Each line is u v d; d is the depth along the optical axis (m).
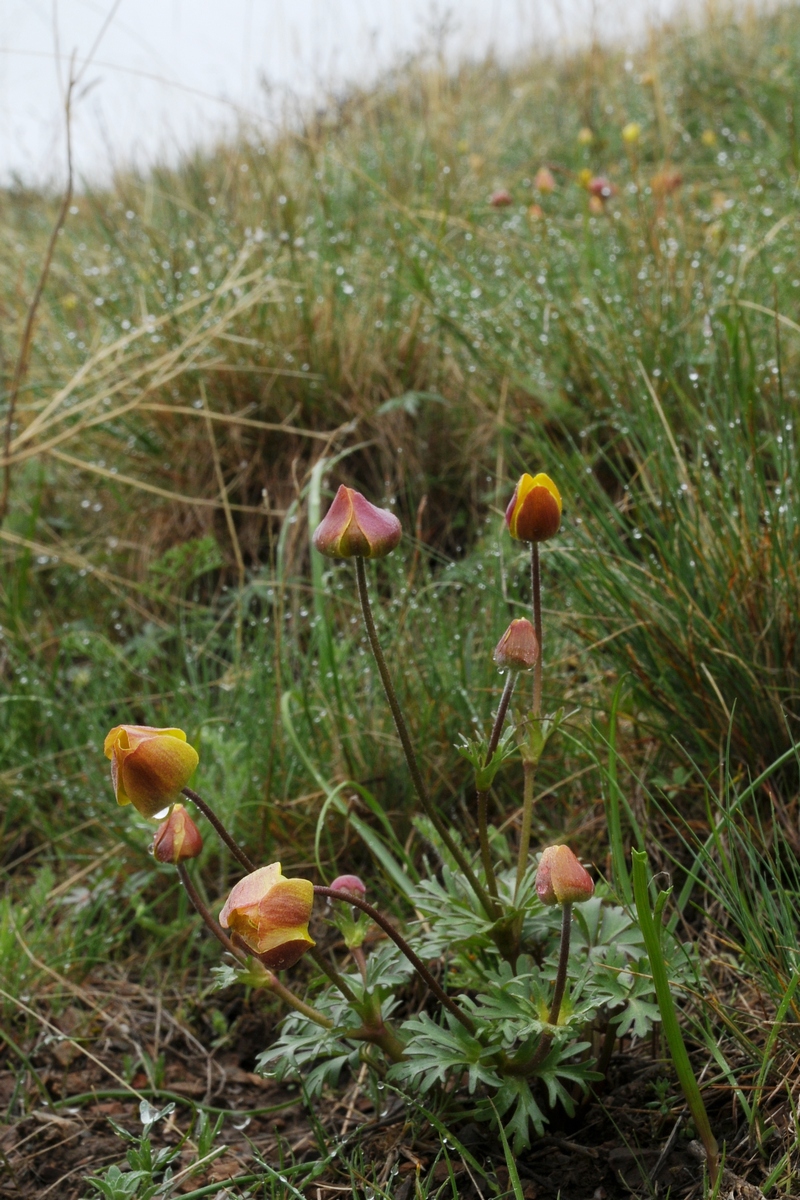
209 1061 1.03
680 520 1.11
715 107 2.74
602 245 1.88
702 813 1.06
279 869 0.86
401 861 1.11
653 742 1.09
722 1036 0.94
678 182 1.77
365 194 2.27
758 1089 0.90
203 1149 0.95
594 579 1.12
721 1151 0.91
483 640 1.19
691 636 1.06
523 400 1.52
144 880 1.12
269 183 2.13
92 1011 1.06
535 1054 0.91
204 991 1.06
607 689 1.12
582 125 2.71
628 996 0.91
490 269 1.93
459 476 1.55
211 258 1.96
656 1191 0.90
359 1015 0.93
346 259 1.90
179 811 0.91
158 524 1.63
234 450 1.62
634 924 0.94
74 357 1.87
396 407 1.55
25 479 1.71
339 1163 0.95
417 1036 0.93
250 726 1.18
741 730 1.05
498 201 1.85
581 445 1.44
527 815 0.95
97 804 1.17
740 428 1.19
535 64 3.45
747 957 0.94
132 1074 1.01
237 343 1.66
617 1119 0.94
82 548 1.66
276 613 1.18
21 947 1.06
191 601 1.53
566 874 0.88
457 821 1.12
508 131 2.88
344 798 1.13
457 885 0.97
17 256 2.23
